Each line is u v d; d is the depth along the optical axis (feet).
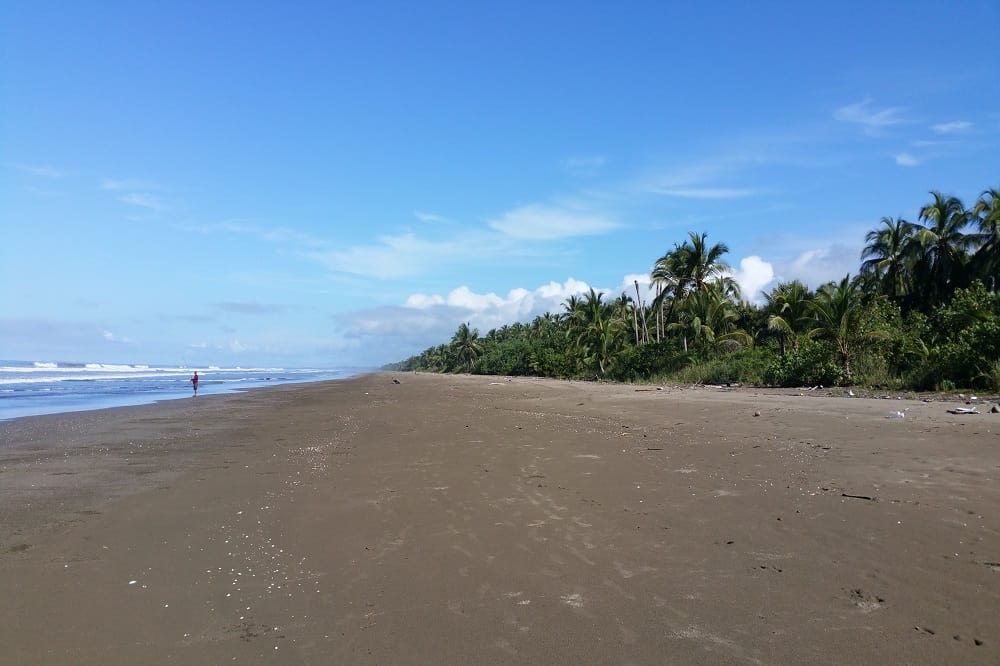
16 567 17.33
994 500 19.79
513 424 50.85
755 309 152.25
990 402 48.98
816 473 25.46
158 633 13.00
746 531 18.31
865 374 74.69
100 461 36.65
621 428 44.96
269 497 25.70
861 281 140.77
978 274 113.70
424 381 191.01
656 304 150.92
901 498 20.67
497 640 12.21
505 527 20.03
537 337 271.49
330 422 59.21
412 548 18.31
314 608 14.14
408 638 12.45
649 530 18.94
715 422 45.37
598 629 12.51
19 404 92.27
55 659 11.93
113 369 386.73
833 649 11.24
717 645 11.60
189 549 18.81
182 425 58.59
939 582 13.82
